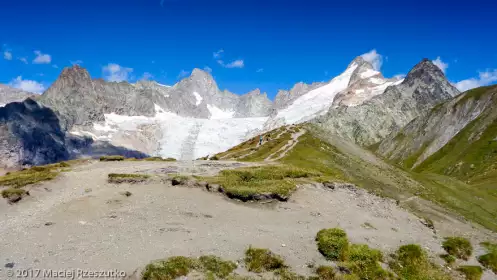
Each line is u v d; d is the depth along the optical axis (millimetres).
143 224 32438
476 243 45531
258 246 29250
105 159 66625
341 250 28781
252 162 65875
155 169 51906
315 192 45594
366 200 48469
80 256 25656
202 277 23469
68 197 38812
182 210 36375
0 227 31281
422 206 63688
